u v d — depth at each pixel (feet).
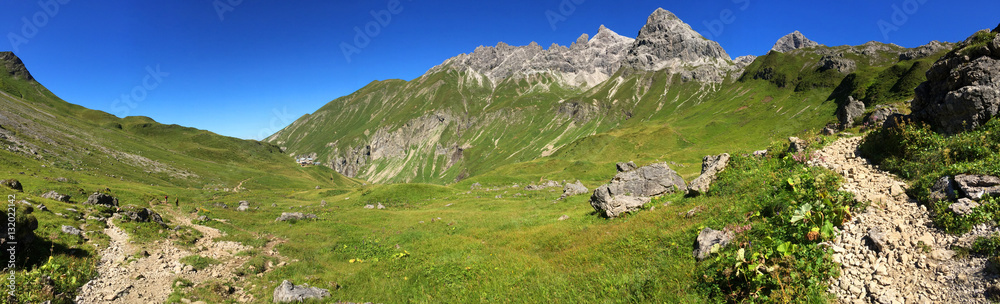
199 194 270.67
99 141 524.11
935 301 25.75
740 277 33.73
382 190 258.57
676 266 41.63
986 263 25.39
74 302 44.68
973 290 24.53
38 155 333.01
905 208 36.52
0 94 582.35
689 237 48.91
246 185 524.52
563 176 421.18
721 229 48.06
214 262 69.77
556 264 56.03
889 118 63.16
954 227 30.32
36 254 53.31
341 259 80.89
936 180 37.65
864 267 31.12
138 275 56.39
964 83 54.13
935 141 46.44
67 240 62.44
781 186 51.60
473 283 53.16
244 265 70.03
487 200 207.82
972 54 56.13
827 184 46.83
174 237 83.10
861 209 38.63
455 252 73.26
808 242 35.86
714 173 77.20
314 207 210.59
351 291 57.06
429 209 186.60
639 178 97.40
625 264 48.08
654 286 38.65
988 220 28.68
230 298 54.34
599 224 76.13
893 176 45.62
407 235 100.48
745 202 54.85
